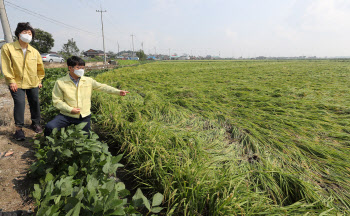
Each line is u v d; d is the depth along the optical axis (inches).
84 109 103.6
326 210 66.7
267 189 80.1
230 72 570.3
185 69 711.1
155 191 83.6
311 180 86.4
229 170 84.4
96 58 2251.5
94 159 77.0
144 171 89.4
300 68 725.3
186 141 110.9
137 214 60.4
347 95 234.1
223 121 152.8
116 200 51.1
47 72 344.8
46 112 150.9
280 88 269.4
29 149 113.4
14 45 115.5
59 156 79.0
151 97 197.8
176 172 79.3
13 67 116.1
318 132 132.2
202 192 69.4
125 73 498.6
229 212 62.6
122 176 99.3
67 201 53.7
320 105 190.9
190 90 252.8
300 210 69.2
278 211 67.2
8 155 103.3
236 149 110.9
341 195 79.0
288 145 113.0
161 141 104.5
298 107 183.6
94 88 108.9
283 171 90.4
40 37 1371.8
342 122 146.7
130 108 161.9
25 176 88.0
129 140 113.5
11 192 78.1
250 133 129.5
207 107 183.6
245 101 209.8
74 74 96.9
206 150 104.6
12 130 132.0
